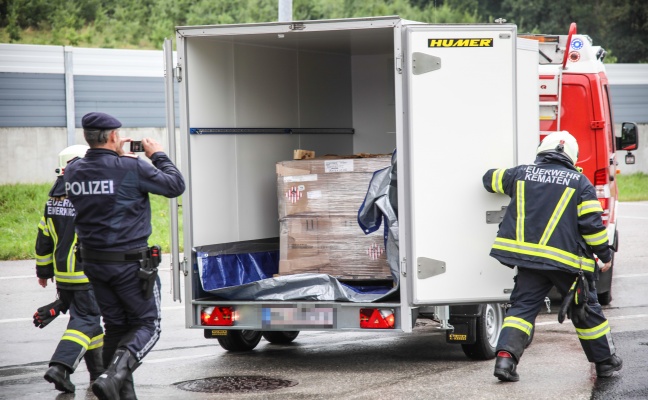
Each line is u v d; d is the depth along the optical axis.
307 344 9.77
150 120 22.73
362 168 8.61
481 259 7.96
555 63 11.79
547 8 40.22
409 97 7.75
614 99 30.58
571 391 7.35
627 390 7.38
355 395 7.27
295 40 9.11
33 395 7.48
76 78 21.97
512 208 7.70
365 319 7.96
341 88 10.66
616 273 15.11
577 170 7.84
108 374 6.43
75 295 7.46
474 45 7.86
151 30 35.28
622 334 9.94
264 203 9.42
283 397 7.24
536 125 8.78
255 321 8.24
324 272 8.76
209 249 8.65
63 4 34.59
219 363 8.70
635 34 40.44
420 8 39.53
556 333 10.12
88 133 6.75
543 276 7.68
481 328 8.51
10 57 21.20
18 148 21.36
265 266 9.41
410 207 7.80
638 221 23.36
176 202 8.38
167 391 7.54
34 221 20.30
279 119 9.62
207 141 8.62
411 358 8.85
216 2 36.09
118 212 6.65
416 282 7.81
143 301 6.76
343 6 37.94
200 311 8.42
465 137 7.87
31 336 10.30
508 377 7.61
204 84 8.58
